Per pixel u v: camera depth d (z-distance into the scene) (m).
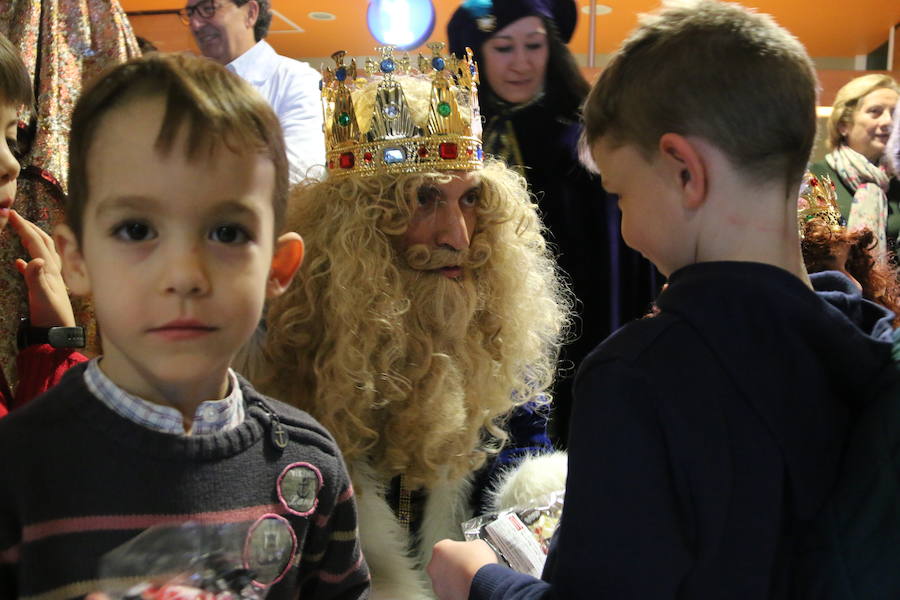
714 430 0.59
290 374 1.11
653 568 0.59
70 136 0.58
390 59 1.12
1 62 0.82
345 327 1.05
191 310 0.54
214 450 0.59
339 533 0.71
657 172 0.66
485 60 1.50
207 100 0.54
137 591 0.54
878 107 1.95
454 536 1.12
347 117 1.11
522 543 0.99
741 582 0.59
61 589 0.54
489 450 1.17
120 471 0.56
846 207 1.99
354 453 1.04
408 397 1.10
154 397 0.58
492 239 1.19
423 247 1.10
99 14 1.17
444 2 1.68
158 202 0.53
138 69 0.56
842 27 2.08
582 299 1.59
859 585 0.57
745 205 0.64
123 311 0.54
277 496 0.63
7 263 0.97
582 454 0.62
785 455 0.60
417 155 1.09
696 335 0.62
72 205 0.57
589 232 1.57
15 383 0.96
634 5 1.74
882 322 0.75
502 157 1.53
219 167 0.54
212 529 0.57
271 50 1.82
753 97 0.62
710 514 0.59
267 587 0.61
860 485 0.59
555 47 1.51
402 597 0.99
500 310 1.20
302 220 1.14
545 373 1.30
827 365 0.62
